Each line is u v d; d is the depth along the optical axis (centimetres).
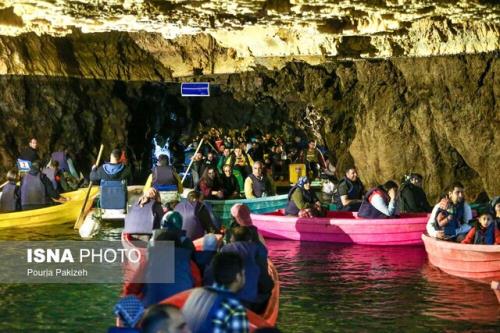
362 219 1345
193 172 1928
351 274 1099
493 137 1725
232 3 1194
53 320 863
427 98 1848
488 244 1044
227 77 2634
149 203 1120
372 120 1997
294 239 1395
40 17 1318
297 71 2506
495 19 1360
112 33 2458
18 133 2247
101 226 1511
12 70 2230
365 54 1806
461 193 1140
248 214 891
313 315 878
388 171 1978
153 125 2689
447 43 1616
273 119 2905
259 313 741
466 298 948
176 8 1245
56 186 1705
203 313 512
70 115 2347
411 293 979
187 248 767
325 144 2639
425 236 1148
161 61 2564
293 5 1223
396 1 1151
